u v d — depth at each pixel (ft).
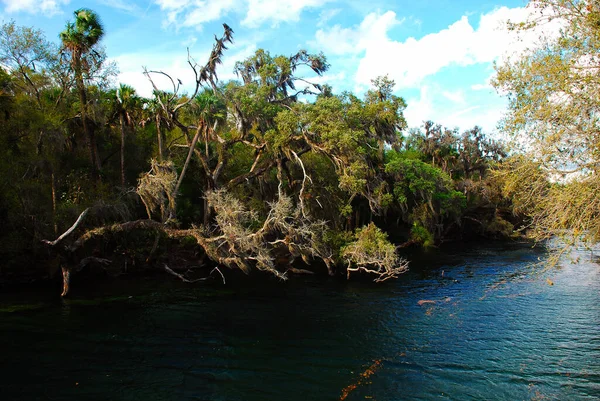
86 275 85.61
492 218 182.70
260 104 91.15
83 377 40.81
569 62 31.55
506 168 37.09
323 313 64.54
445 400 37.01
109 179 90.38
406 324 59.00
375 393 38.29
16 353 45.93
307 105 91.30
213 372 42.65
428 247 147.54
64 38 81.51
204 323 58.80
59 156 82.28
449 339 52.54
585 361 45.09
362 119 96.48
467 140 187.83
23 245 73.77
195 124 104.42
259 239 76.59
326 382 40.63
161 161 82.89
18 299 66.85
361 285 85.61
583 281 86.17
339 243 93.86
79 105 87.25
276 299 73.26
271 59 102.99
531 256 125.70
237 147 112.16
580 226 31.89
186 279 87.45
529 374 42.06
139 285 81.10
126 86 91.40
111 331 54.24
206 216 90.74
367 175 99.60
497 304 69.26
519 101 35.19
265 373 42.50
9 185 69.97
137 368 43.24
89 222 81.35
